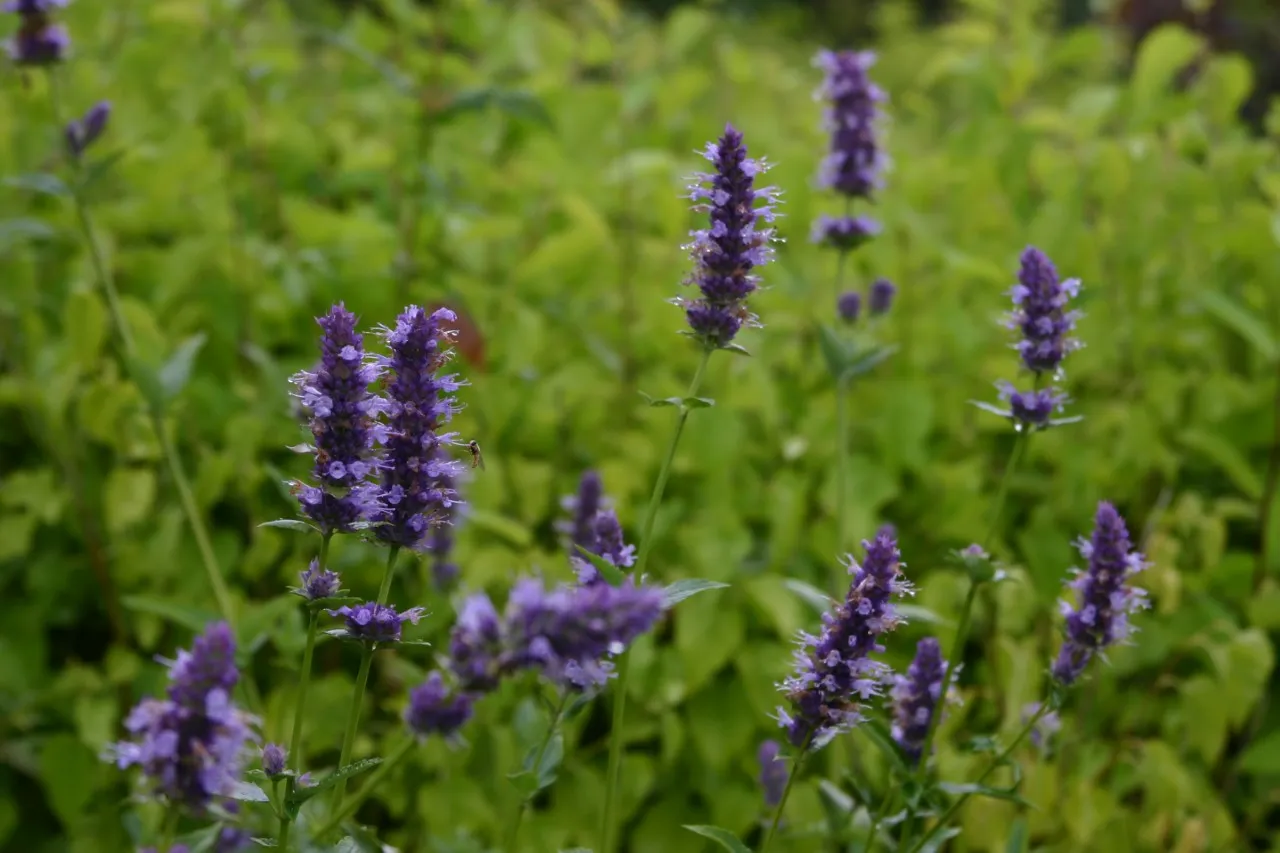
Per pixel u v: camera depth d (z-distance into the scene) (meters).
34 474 1.54
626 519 1.54
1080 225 1.74
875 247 1.79
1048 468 1.69
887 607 1.19
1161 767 1.45
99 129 1.45
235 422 1.53
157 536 1.50
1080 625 1.24
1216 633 1.53
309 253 1.64
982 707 1.52
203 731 1.10
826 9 5.14
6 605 1.52
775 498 1.53
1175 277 1.83
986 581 1.26
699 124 2.04
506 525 1.48
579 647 1.09
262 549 1.51
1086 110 2.08
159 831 1.39
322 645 1.52
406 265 1.65
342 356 1.15
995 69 2.12
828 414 1.61
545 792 1.49
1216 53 3.16
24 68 1.45
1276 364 1.69
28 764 1.48
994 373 1.64
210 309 1.62
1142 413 1.60
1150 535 1.58
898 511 1.63
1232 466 1.60
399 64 2.01
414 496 1.17
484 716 1.45
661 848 1.48
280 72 2.05
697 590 1.20
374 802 1.49
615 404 1.65
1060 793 1.46
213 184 1.68
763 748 1.33
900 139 2.42
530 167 1.83
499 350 1.64
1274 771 1.49
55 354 1.55
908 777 1.25
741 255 1.22
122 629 1.52
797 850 1.44
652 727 1.48
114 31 2.10
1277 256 1.74
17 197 1.67
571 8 2.53
